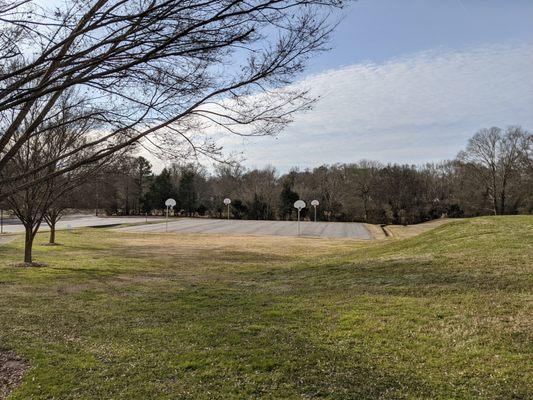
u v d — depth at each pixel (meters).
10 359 5.07
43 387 4.26
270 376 4.32
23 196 14.21
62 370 4.69
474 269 8.58
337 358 4.71
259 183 64.56
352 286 8.54
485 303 6.32
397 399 3.73
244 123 4.05
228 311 7.23
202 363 4.76
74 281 11.27
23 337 5.90
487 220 15.29
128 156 15.84
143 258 18.31
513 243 10.67
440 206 60.91
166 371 4.59
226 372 4.48
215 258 18.98
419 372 4.25
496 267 8.49
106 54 3.13
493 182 54.44
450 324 5.57
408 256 11.52
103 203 55.72
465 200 58.28
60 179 14.62
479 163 55.84
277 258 19.27
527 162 50.75
